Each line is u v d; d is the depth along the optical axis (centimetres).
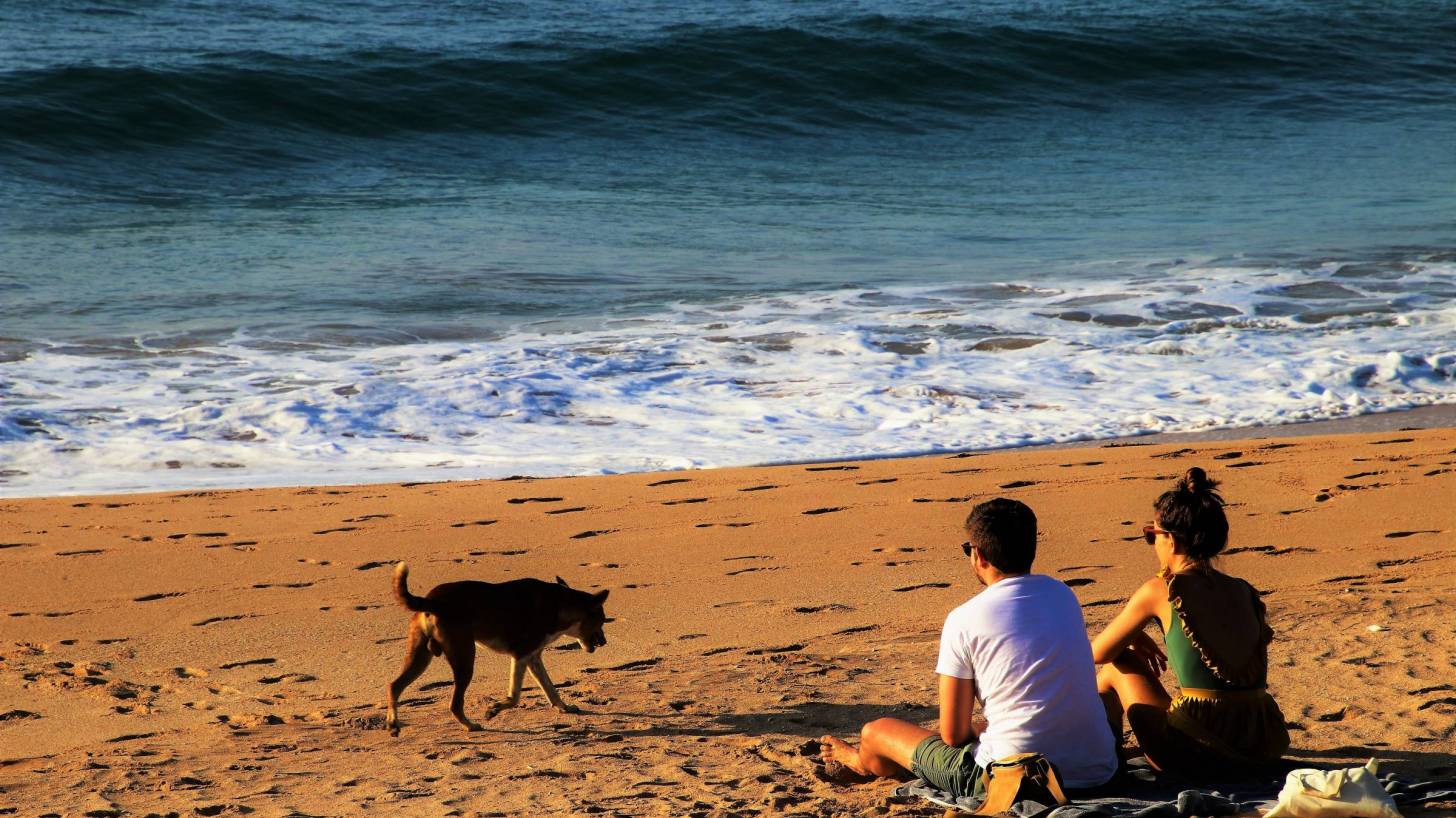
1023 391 1501
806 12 4984
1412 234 2484
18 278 2069
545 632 623
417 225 2609
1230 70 4766
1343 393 1477
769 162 3472
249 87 3519
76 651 749
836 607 801
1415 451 1148
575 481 1145
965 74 4384
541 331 1797
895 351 1680
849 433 1348
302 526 1008
